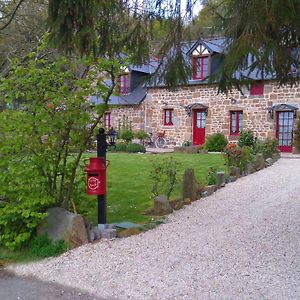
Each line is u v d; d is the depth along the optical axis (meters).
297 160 13.02
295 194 7.32
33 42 9.50
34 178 4.50
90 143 4.90
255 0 3.65
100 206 5.02
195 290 3.42
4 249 4.52
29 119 4.39
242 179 9.02
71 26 4.13
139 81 5.35
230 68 3.89
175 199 6.73
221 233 5.03
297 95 15.83
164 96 19.62
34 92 4.47
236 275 3.70
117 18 4.62
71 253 4.35
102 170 4.92
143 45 4.89
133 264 4.03
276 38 4.24
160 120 19.86
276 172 10.03
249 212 6.09
